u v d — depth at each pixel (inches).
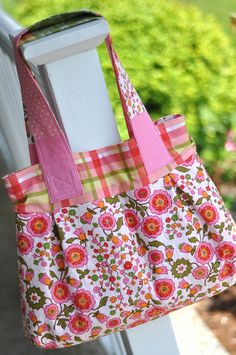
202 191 63.2
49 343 64.9
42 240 62.1
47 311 63.4
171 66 154.9
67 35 57.8
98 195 61.3
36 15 189.5
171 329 76.1
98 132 63.4
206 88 152.1
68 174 60.5
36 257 62.5
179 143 62.7
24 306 64.7
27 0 198.2
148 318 65.6
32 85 57.8
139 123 60.4
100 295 62.9
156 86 152.3
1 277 142.2
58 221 61.6
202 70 153.6
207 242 64.0
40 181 61.2
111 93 150.9
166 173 62.1
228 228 64.4
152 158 61.2
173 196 62.4
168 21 162.2
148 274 63.4
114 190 61.6
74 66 60.6
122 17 163.3
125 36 159.9
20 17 197.0
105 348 111.3
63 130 62.7
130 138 60.9
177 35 159.0
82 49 59.9
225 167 156.3
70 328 64.0
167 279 63.3
